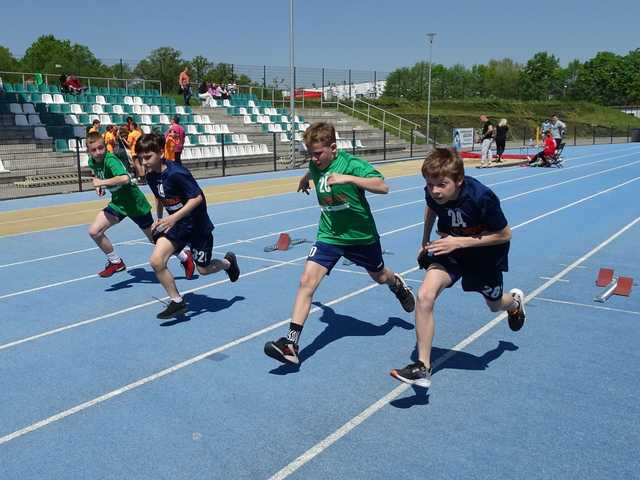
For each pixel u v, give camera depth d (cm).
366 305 607
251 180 1862
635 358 471
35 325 554
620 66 11012
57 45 7706
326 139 430
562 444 346
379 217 1162
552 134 2338
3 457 335
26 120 2066
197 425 369
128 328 544
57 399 405
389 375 441
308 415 381
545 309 593
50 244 927
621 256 823
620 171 2097
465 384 425
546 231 1008
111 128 1733
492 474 317
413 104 5056
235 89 3294
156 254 530
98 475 318
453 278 401
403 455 335
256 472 320
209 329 539
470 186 379
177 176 525
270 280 702
